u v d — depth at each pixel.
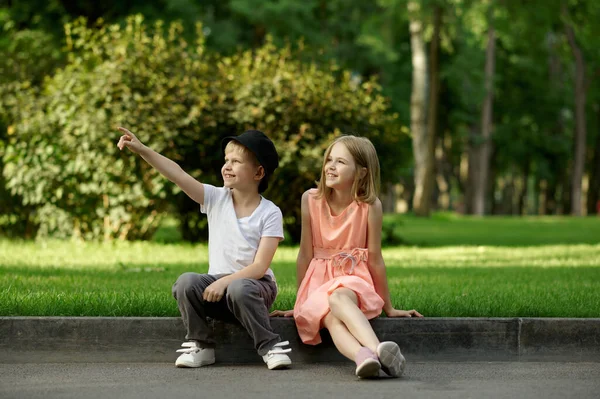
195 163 16.09
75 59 16.77
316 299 6.21
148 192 15.88
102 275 10.22
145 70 15.96
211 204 6.47
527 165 59.06
